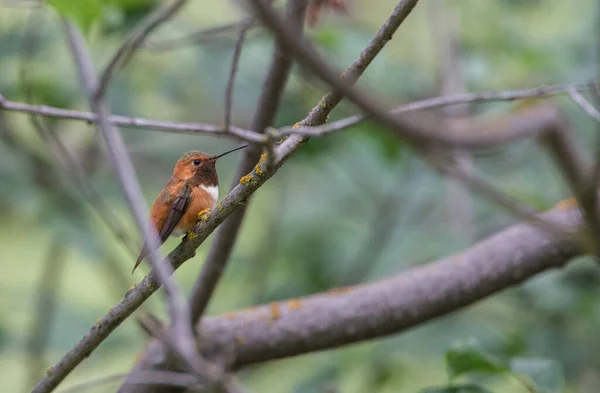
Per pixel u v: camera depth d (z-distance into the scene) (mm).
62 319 12453
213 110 12961
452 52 12094
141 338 12125
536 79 12195
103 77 6117
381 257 12180
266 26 3322
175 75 12773
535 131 4887
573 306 11078
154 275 5992
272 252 12859
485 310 11547
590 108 6680
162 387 7652
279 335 7773
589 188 4859
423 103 6297
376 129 10672
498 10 13422
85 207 11328
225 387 4359
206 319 7871
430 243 11867
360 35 11312
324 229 12688
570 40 12906
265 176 5566
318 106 5418
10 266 14406
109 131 5945
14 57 11531
